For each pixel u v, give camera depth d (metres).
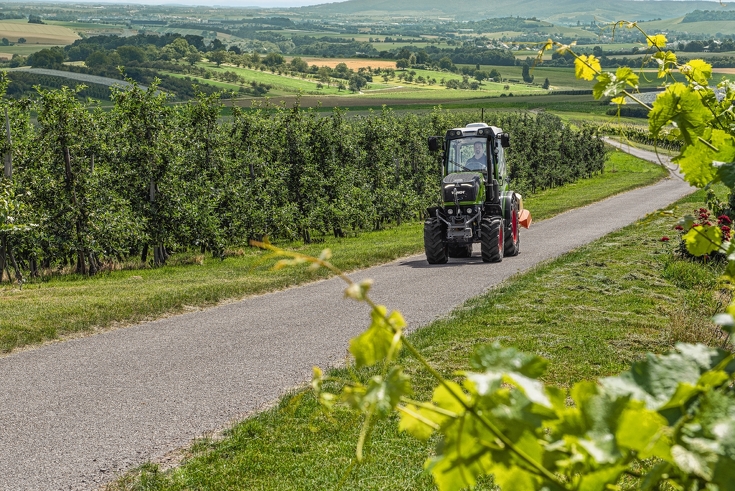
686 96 1.54
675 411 0.88
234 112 32.81
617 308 11.71
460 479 0.97
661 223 24.81
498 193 19.64
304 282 17.00
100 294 15.09
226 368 9.56
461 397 0.94
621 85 1.58
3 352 10.77
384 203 38.03
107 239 23.62
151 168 25.62
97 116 26.73
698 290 12.88
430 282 15.88
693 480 0.85
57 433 7.34
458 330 10.66
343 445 6.61
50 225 22.81
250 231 29.56
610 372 8.23
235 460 6.38
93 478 6.21
